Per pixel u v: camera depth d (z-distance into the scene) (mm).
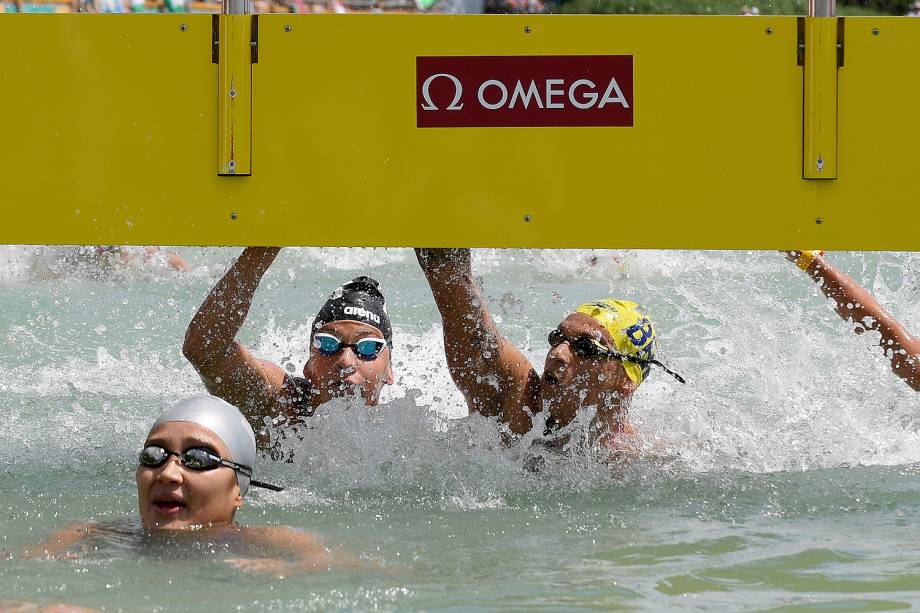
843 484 13375
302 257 33531
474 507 12383
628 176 12242
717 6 12578
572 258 30875
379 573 9805
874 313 15336
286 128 12258
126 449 15266
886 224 12234
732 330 18938
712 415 16203
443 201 12281
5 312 25062
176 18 12242
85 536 10852
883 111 12188
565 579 9641
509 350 15156
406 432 14781
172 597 9078
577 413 14828
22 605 8812
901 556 10344
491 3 13234
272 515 11914
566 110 12211
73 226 12344
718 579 9656
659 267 30016
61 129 12289
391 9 13156
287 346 20859
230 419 11648
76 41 12258
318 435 14547
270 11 12953
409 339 22031
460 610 8820
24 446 15281
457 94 12227
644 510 12281
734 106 12195
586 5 12875
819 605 8977
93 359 21109
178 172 12320
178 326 23984
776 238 12258
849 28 12164
